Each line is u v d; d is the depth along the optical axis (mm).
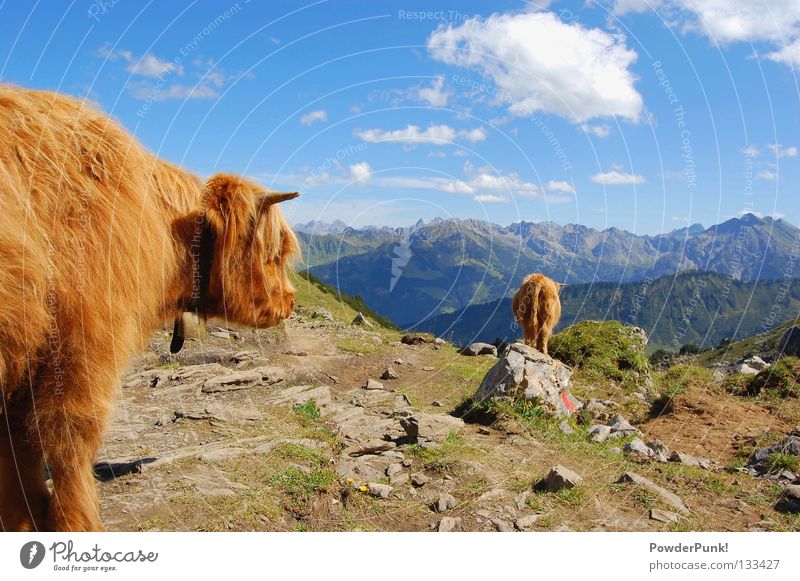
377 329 20766
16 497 2904
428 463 5754
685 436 8102
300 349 13422
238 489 4652
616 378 12805
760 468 6301
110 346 2842
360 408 8344
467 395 10055
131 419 6820
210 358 10812
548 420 7766
